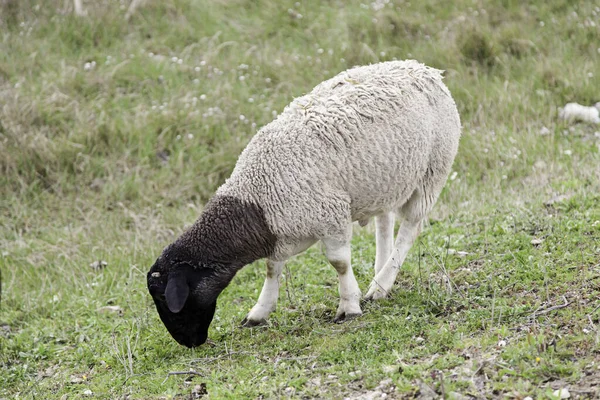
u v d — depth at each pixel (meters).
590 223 12.86
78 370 11.38
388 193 11.14
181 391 9.84
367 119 10.77
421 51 22.31
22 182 18.30
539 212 14.04
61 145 19.12
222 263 10.84
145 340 11.91
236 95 21.17
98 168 18.94
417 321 10.50
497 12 23.84
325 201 10.54
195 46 23.39
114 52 23.00
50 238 16.69
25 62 22.14
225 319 12.22
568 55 21.67
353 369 9.38
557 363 8.45
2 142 18.97
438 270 12.43
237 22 24.67
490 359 8.80
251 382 9.54
